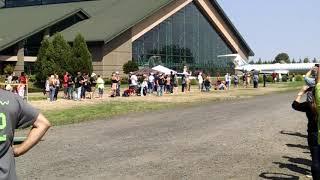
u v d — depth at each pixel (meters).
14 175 2.97
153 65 66.12
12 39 52.03
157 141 13.03
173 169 9.40
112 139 13.35
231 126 16.64
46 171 9.11
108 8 69.19
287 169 9.52
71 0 75.00
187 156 10.83
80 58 48.31
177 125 16.92
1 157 2.92
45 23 56.53
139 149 11.71
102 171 9.15
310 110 7.88
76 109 23.45
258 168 9.59
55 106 25.33
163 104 27.11
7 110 2.94
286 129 15.84
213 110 23.47
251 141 13.14
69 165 9.69
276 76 77.50
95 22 63.22
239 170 9.38
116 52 59.66
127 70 58.97
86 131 15.06
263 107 25.41
